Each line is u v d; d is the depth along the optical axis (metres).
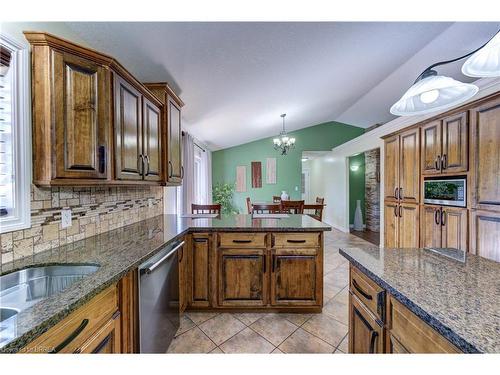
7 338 0.61
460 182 2.18
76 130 1.24
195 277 2.16
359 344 1.18
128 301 1.19
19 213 1.17
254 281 2.15
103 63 1.34
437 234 2.46
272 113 4.55
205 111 3.54
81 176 1.26
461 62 3.06
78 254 1.28
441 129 2.42
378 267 1.06
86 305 0.90
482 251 1.96
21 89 1.15
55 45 1.17
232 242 2.14
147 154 1.91
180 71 2.26
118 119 1.48
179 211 3.76
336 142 6.85
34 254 1.25
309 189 9.84
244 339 1.83
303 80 3.25
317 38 2.23
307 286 2.15
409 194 2.93
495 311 0.70
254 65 2.48
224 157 6.84
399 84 3.88
